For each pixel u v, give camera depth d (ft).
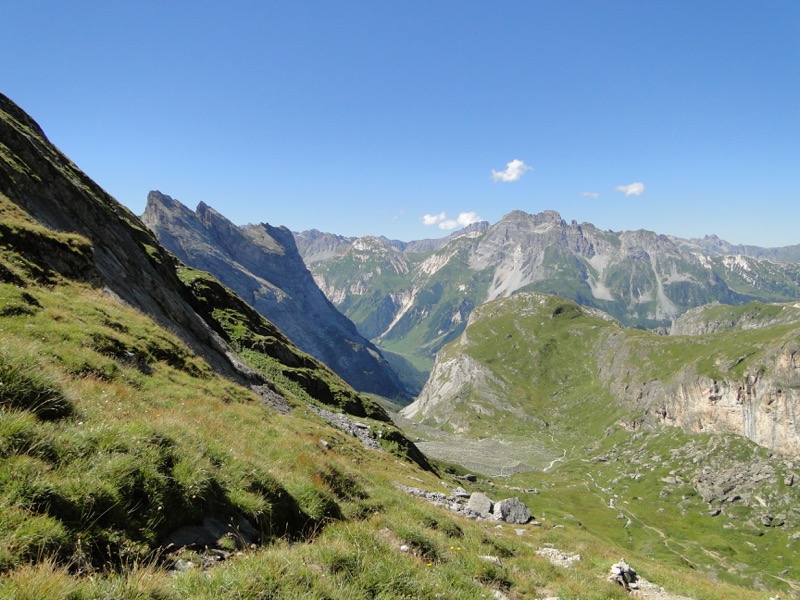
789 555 552.41
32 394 37.42
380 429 239.09
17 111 222.28
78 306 95.81
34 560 24.41
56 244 116.88
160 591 25.25
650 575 76.38
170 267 238.68
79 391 49.01
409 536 51.55
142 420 42.88
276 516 43.37
